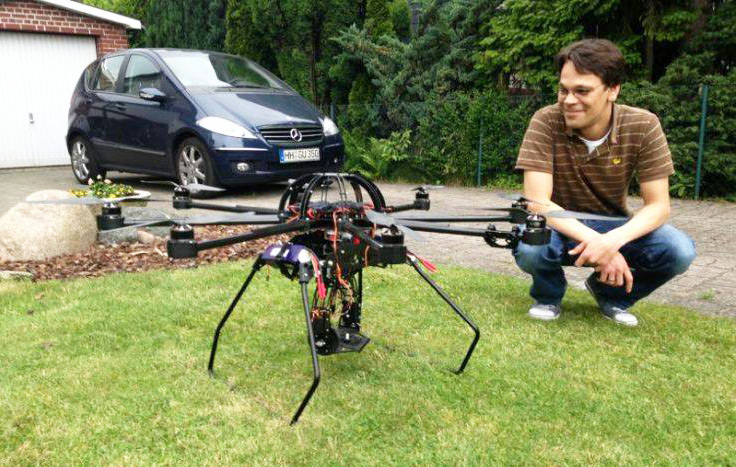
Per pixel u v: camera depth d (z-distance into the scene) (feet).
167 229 18.47
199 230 19.02
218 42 53.11
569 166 10.53
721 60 29.68
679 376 8.87
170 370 9.03
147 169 27.96
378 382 8.65
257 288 13.02
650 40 30.09
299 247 7.32
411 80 35.42
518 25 32.53
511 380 8.72
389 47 37.83
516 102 32.30
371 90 38.91
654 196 10.20
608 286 11.26
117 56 29.63
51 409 7.89
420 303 12.19
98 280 13.75
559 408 7.96
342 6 39.17
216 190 7.98
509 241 8.11
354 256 7.38
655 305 12.24
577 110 9.57
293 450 6.88
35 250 15.90
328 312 8.00
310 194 7.55
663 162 10.07
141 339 10.32
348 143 36.37
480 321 11.17
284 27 40.34
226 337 10.41
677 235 10.57
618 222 11.09
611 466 6.68
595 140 10.26
